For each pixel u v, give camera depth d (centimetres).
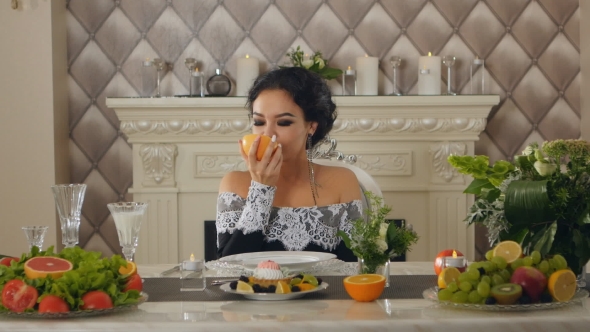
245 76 329
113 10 340
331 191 199
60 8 333
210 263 168
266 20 340
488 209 144
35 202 323
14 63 321
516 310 119
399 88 341
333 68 331
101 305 117
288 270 145
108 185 344
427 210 329
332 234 191
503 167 146
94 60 340
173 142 326
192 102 316
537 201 134
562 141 138
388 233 141
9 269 120
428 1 340
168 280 154
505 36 341
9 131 322
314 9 339
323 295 135
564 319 114
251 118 199
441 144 325
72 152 343
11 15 320
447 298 121
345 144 326
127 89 341
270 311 122
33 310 115
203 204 329
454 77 341
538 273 120
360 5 339
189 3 340
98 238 345
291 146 192
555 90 342
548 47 341
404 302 128
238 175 201
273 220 190
